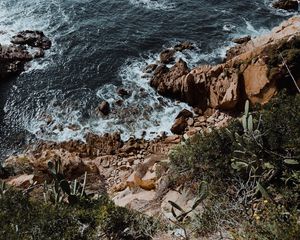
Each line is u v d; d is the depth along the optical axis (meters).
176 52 29.28
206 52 29.47
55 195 10.80
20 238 9.09
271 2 34.34
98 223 9.82
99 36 31.16
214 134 11.99
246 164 9.48
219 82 24.61
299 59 22.53
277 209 7.95
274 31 28.55
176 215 10.28
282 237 7.11
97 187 19.81
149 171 17.08
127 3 34.56
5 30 31.48
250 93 23.80
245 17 32.75
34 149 23.89
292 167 9.33
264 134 9.83
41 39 30.38
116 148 23.53
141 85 27.23
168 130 24.69
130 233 9.58
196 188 11.41
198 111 25.36
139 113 25.64
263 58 23.17
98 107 25.94
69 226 9.59
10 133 24.92
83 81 27.80
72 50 30.00
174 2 34.53
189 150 12.09
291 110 10.77
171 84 26.14
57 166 10.93
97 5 34.28
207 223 8.94
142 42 30.58
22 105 26.42
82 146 23.78
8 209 10.24
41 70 28.50
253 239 7.54
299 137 9.70
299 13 33.09
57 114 25.86
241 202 8.67
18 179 18.34
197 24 32.12
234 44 30.05
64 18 32.81
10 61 28.61
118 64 28.91
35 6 33.88
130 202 13.52
